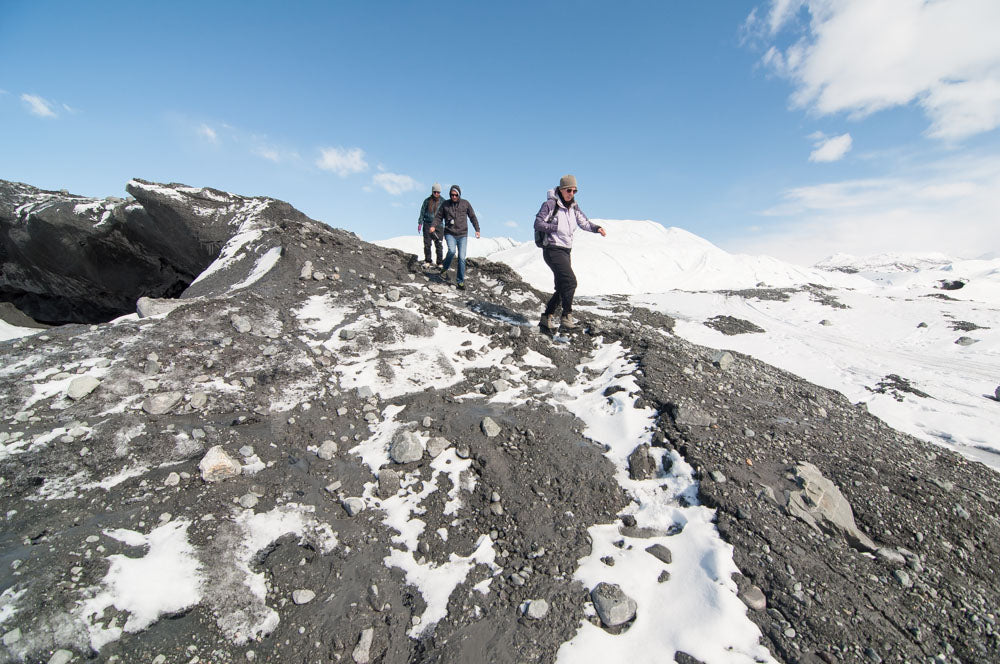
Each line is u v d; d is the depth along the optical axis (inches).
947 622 103.3
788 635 96.7
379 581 112.1
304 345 200.2
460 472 141.4
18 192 502.3
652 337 259.3
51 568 102.5
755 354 360.8
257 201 394.3
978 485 159.6
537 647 96.0
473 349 222.1
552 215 222.8
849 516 130.0
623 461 150.2
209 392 163.5
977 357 362.3
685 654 93.7
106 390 155.2
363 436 157.4
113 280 494.0
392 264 303.7
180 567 107.6
